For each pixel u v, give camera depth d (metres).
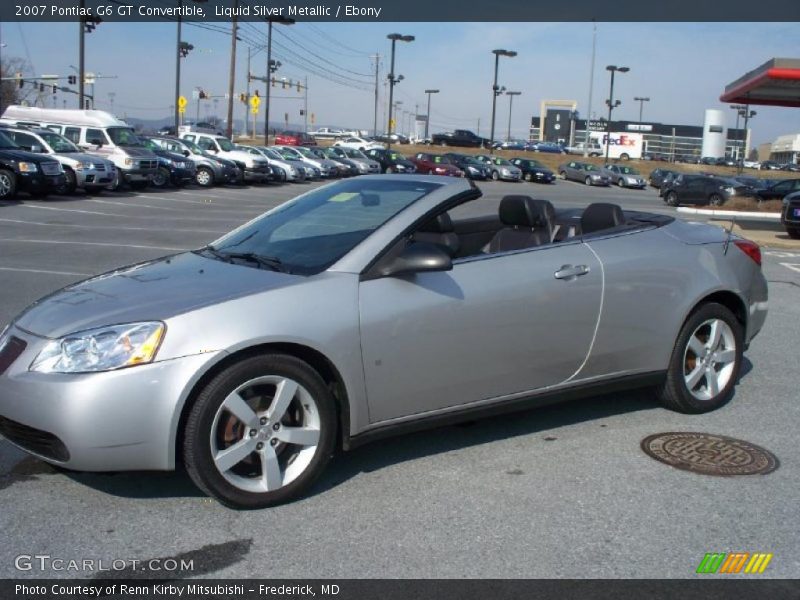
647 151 138.75
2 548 3.33
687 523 3.63
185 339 3.49
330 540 3.43
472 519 3.64
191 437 3.52
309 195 5.06
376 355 3.89
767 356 6.80
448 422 4.25
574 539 3.46
